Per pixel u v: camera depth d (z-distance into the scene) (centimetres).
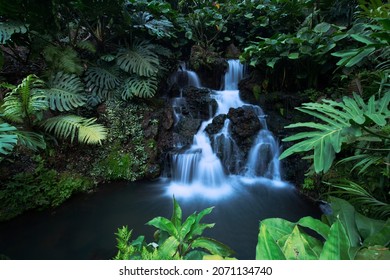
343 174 247
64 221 314
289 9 516
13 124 345
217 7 629
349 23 449
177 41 596
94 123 415
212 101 501
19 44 395
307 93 445
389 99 146
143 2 482
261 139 441
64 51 403
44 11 371
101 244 276
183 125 473
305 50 410
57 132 364
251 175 436
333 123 145
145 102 471
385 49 246
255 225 307
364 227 129
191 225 143
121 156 415
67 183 356
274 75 493
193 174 414
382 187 182
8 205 308
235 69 580
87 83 424
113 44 507
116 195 376
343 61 163
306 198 356
